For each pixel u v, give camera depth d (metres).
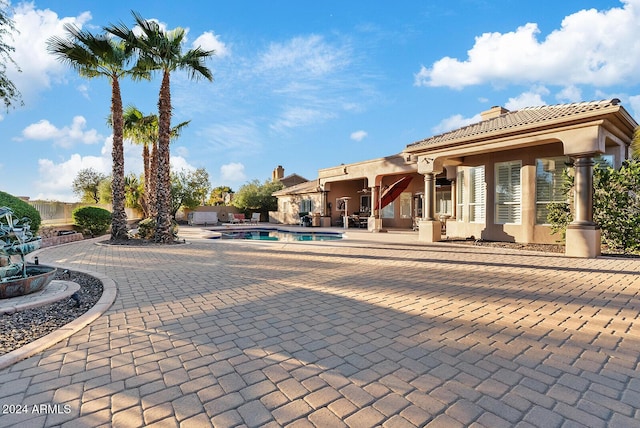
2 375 2.71
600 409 2.25
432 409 2.25
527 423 2.10
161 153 13.20
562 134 9.01
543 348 3.23
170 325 3.89
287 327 3.82
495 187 12.80
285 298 5.06
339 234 18.42
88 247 12.14
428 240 13.05
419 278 6.45
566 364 2.90
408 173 19.92
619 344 3.32
